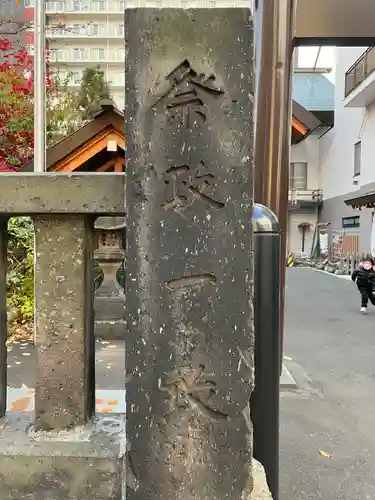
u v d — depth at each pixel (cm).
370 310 1101
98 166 792
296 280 1902
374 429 407
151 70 151
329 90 3166
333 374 578
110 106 680
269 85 529
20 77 976
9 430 180
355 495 301
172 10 149
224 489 157
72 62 2711
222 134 151
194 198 152
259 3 536
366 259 1080
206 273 153
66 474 163
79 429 176
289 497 297
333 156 2789
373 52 1772
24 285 745
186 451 156
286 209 536
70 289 173
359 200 1700
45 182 165
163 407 155
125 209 158
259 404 202
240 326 154
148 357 155
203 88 151
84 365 176
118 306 705
